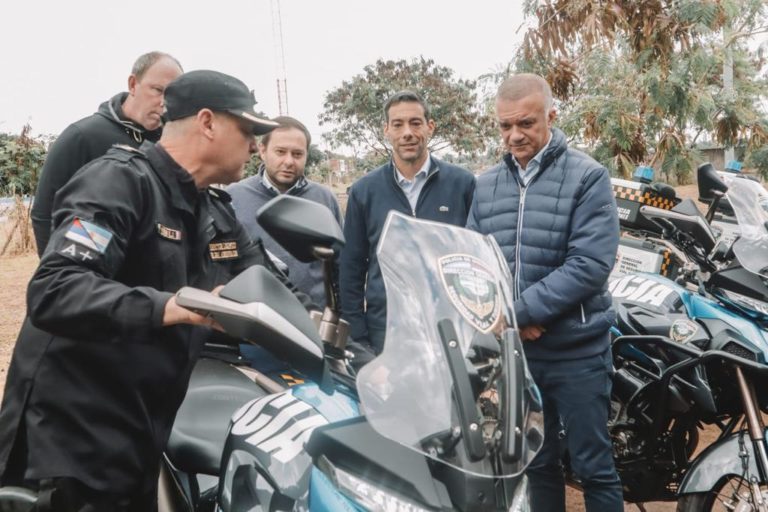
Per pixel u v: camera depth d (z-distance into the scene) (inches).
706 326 122.1
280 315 58.7
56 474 75.1
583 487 119.5
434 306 66.2
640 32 231.5
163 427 81.4
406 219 71.1
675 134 249.0
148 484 81.6
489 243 75.3
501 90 119.1
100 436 76.6
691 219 128.4
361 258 149.4
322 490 62.6
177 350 79.1
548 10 231.8
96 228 69.9
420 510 59.5
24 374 76.8
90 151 141.9
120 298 65.7
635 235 165.2
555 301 111.4
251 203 166.4
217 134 77.8
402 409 62.5
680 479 128.3
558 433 122.2
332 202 172.9
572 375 116.2
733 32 255.8
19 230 651.5
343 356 75.8
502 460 61.3
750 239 125.9
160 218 77.1
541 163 118.3
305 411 73.4
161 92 143.1
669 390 121.7
